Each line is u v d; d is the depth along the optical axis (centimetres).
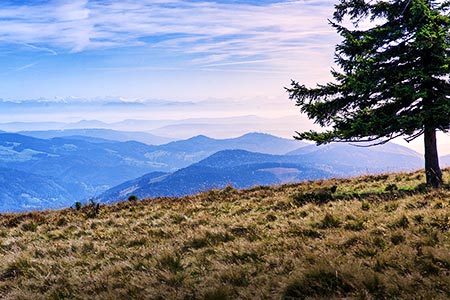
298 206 1572
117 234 1468
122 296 806
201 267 918
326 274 716
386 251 785
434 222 936
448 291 602
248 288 733
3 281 1063
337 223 1134
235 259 935
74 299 847
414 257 738
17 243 1499
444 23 1681
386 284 645
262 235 1130
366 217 1126
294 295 694
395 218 1012
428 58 1702
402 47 1741
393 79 1709
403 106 1773
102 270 1005
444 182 1714
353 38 1734
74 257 1194
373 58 1662
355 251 831
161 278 871
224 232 1205
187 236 1229
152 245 1223
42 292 943
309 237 1034
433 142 1739
